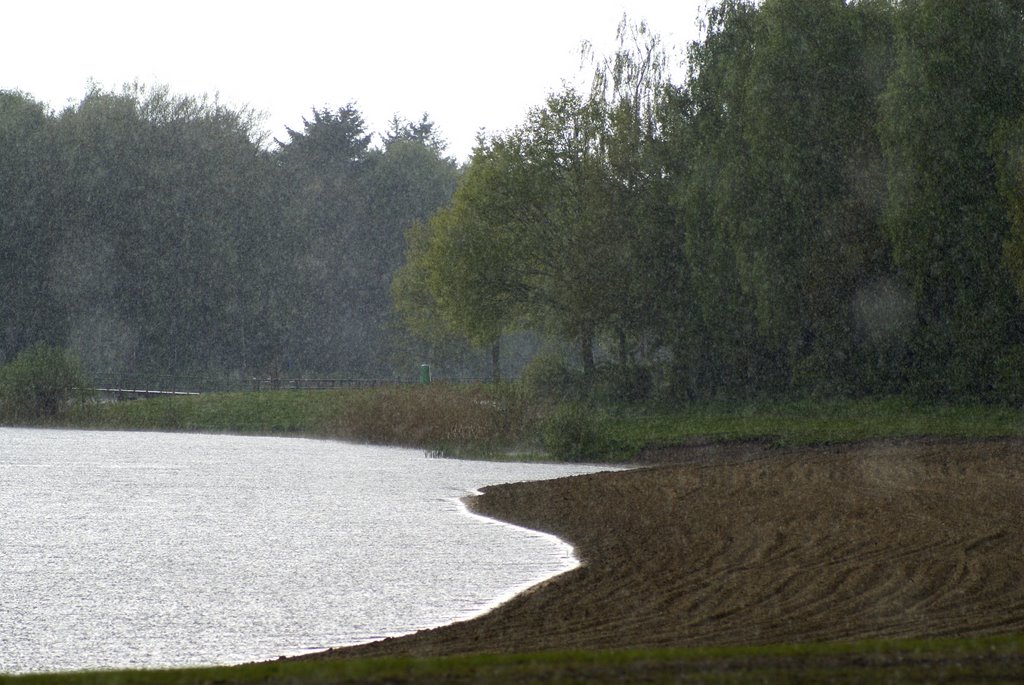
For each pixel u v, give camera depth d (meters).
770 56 85.44
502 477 58.00
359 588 26.89
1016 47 74.38
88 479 57.66
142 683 5.86
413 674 6.25
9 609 24.72
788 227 84.38
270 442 88.00
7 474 60.56
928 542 29.41
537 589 25.88
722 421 81.56
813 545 30.00
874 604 21.25
